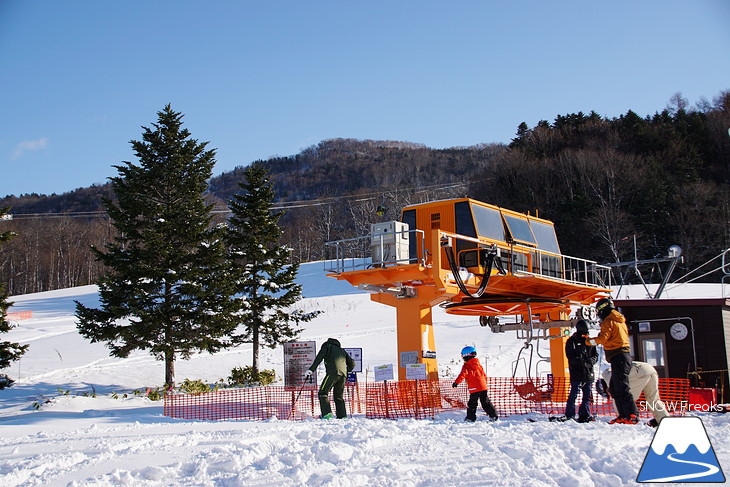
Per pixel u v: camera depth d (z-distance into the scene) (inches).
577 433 367.9
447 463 301.9
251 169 1175.0
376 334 1428.4
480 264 736.3
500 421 463.5
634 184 2773.1
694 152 2997.0
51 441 402.9
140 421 583.2
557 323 828.6
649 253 2598.4
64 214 5034.5
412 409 605.0
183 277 994.1
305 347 703.1
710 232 2529.5
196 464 307.1
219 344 1027.9
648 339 670.5
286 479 277.4
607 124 3489.2
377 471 289.3
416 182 6264.8
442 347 1250.0
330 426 425.7
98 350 1401.3
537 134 3580.2
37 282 4153.5
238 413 657.0
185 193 1042.1
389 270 709.3
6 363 951.0
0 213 977.5
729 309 660.1
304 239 4495.6
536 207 2945.4
